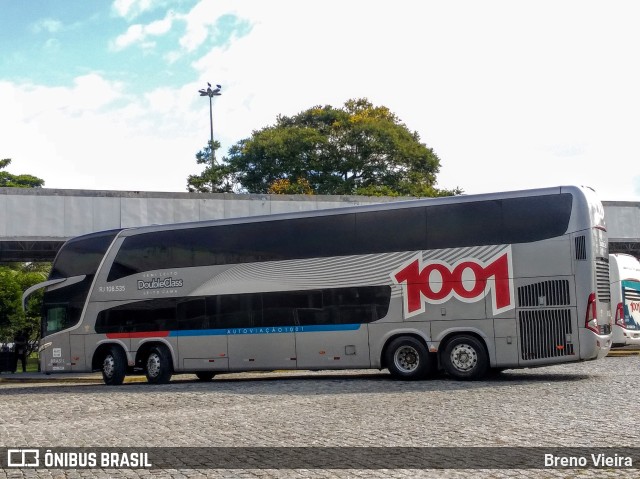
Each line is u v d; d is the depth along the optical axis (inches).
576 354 698.8
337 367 790.5
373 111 2940.5
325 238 810.8
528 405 535.2
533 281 719.1
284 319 818.2
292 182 2652.6
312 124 2893.7
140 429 487.8
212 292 861.2
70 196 1280.8
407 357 768.9
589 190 735.7
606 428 424.2
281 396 661.3
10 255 1433.3
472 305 740.0
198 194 1337.4
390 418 496.1
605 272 731.4
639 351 1237.1
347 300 791.7
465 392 637.9
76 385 966.4
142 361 904.3
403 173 2746.1
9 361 1368.1
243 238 853.8
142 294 905.5
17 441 452.4
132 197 1307.8
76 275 957.2
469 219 750.5
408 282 767.7
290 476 329.4
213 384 829.8
